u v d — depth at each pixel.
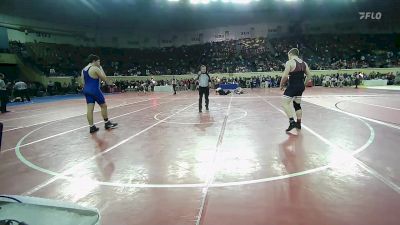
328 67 39.00
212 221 3.16
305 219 3.13
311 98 18.16
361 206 3.40
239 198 3.73
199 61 44.50
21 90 23.78
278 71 39.09
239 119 10.27
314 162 5.09
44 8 34.47
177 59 45.41
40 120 12.00
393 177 4.27
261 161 5.25
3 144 7.39
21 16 35.31
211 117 10.99
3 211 2.66
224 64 42.94
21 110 16.97
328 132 7.57
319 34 44.97
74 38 42.19
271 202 3.58
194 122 9.91
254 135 7.46
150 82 36.91
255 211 3.35
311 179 4.29
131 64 44.19
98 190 4.14
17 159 5.93
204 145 6.57
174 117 11.34
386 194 3.70
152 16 42.00
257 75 39.16
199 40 47.62
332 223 3.04
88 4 35.47
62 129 9.46
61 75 36.16
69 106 18.59
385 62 38.75
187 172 4.79
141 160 5.55
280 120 9.76
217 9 41.22
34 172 5.04
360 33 43.97
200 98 12.84
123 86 37.53
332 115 10.59
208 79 12.94
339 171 4.59
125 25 44.31
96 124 10.19
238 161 5.30
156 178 4.55
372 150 5.72
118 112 13.70
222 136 7.46
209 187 4.13
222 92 25.19
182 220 3.21
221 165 5.10
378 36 43.25
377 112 11.07
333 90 26.84
